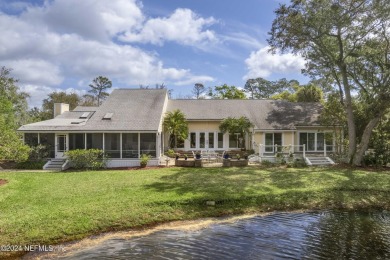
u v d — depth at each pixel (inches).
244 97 2265.0
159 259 356.5
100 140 1061.1
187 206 536.4
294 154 1103.6
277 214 536.7
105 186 650.8
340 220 507.8
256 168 927.7
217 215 522.9
